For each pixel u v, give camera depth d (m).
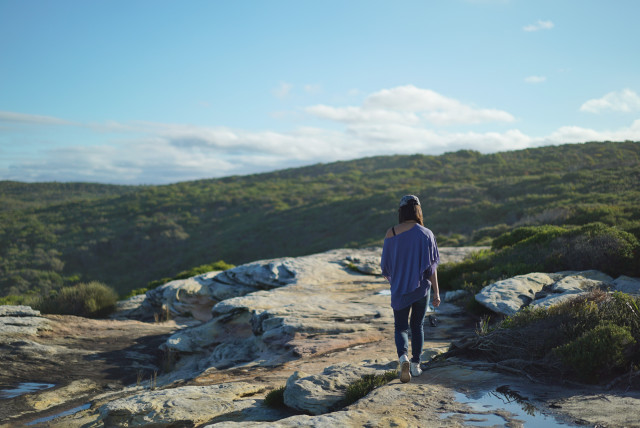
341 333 8.67
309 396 4.59
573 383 4.36
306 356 7.61
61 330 11.64
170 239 86.50
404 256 4.67
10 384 8.11
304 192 114.56
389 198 77.56
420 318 4.78
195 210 106.06
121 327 12.68
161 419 4.64
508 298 8.80
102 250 85.25
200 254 75.38
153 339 11.76
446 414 3.67
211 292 14.85
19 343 10.09
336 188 113.25
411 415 3.67
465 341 5.70
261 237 76.50
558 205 44.00
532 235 15.12
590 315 5.27
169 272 71.88
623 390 4.07
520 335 5.32
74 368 9.20
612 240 11.02
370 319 9.54
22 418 6.54
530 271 11.10
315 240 68.81
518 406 3.80
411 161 147.38
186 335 10.65
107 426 4.77
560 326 5.21
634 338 4.61
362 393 4.43
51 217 112.88
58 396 7.62
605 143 112.38
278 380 6.36
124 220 103.44
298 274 14.57
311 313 9.71
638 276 10.16
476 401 3.97
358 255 19.69
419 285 4.61
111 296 16.02
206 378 7.10
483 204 57.16
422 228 4.73
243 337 10.23
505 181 75.00
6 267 77.81
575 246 11.33
